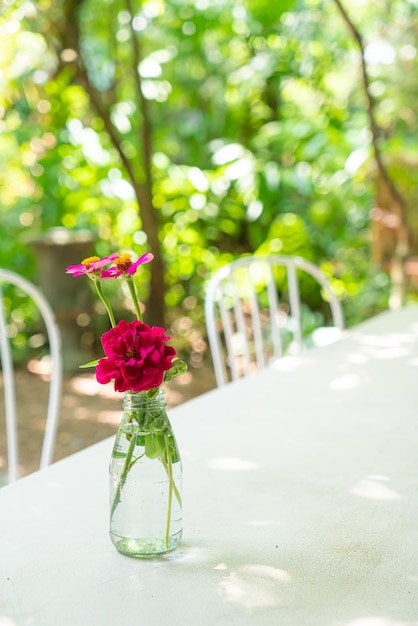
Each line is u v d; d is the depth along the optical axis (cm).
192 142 599
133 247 570
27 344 532
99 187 559
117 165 554
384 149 543
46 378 493
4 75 498
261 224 590
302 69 589
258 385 190
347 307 566
